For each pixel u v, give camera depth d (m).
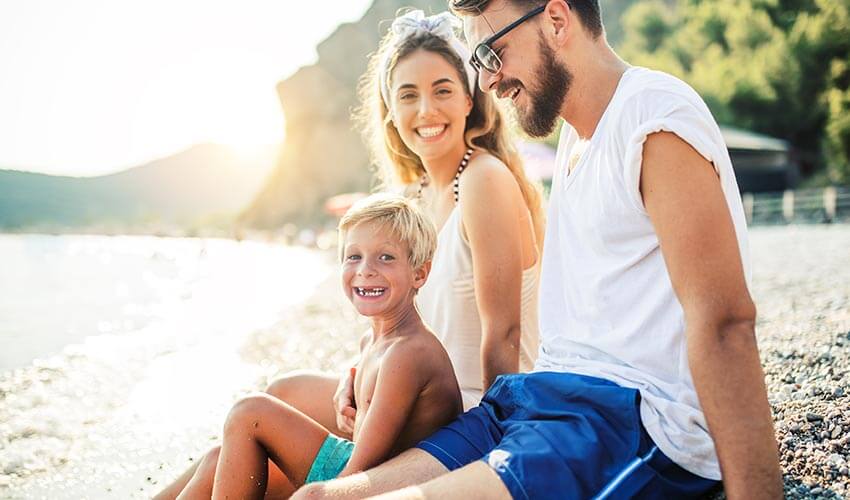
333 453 2.38
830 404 3.13
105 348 8.25
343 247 2.67
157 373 6.72
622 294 2.22
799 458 2.60
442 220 3.22
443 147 3.15
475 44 2.53
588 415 2.09
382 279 2.55
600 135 2.26
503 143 3.28
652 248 2.14
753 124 33.00
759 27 35.62
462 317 3.02
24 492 3.74
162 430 4.77
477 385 2.99
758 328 5.71
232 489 2.35
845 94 28.91
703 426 2.06
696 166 1.97
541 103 2.48
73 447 4.48
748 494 1.81
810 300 7.03
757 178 28.84
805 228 19.41
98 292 15.25
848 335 4.68
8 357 7.76
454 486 1.86
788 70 32.22
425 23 3.16
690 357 1.92
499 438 2.26
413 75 3.10
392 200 2.68
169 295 14.48
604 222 2.23
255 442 2.38
